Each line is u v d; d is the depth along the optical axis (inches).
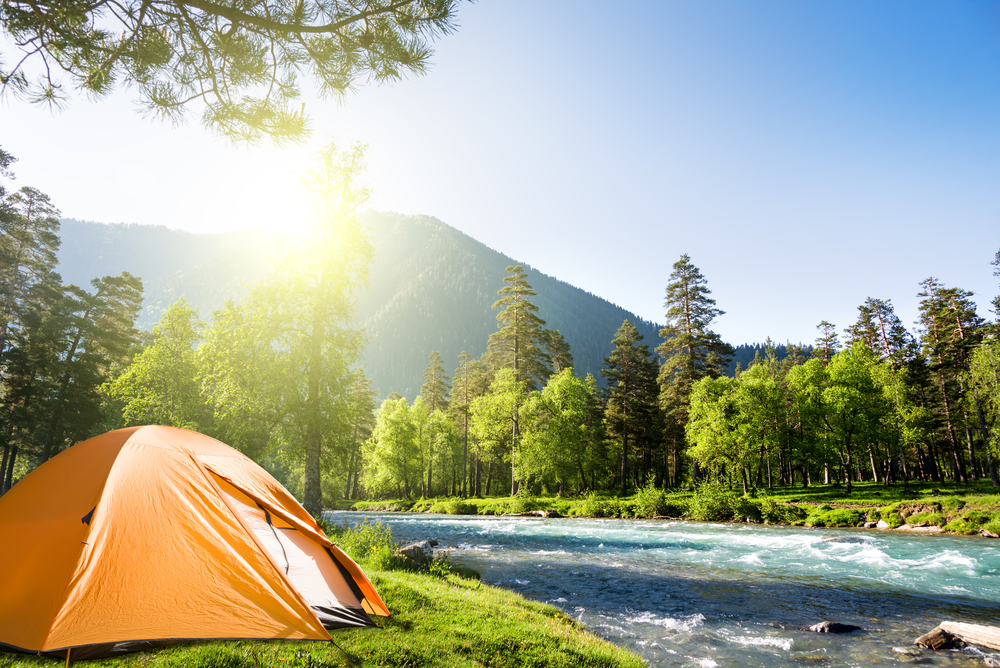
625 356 2018.9
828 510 1147.3
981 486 1472.7
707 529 1067.9
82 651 167.2
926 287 1948.8
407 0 194.2
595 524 1206.9
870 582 532.4
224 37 197.2
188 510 202.7
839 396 1534.2
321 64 209.2
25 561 178.4
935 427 1736.0
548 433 1732.3
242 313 743.7
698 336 1813.5
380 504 2180.1
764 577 557.0
